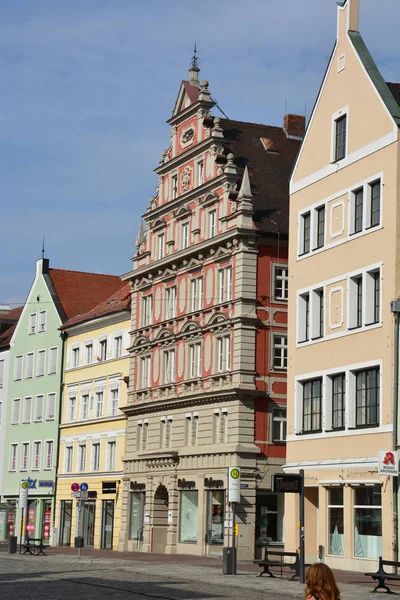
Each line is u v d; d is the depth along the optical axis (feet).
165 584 119.24
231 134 211.20
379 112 143.95
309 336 158.20
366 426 140.97
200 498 197.16
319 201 158.30
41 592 106.93
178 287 216.13
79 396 265.13
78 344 269.23
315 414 155.63
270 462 189.88
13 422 301.43
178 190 220.43
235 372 190.80
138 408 226.99
